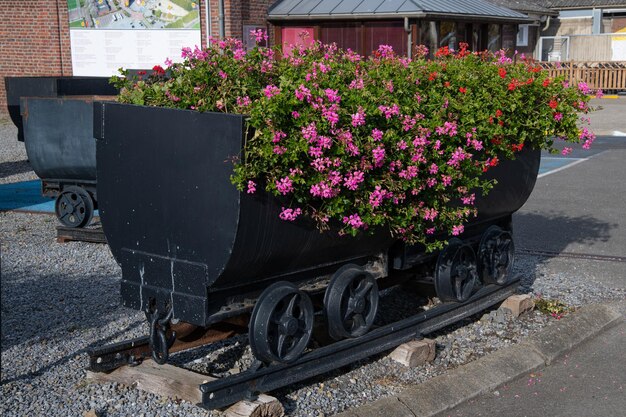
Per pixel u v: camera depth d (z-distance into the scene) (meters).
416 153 4.87
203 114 4.25
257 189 4.24
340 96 4.48
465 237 6.32
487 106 5.74
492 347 5.96
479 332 6.27
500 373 5.45
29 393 4.90
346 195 4.60
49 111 9.04
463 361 5.69
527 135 6.08
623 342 6.27
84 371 5.24
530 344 5.91
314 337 5.63
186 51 4.87
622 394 5.25
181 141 4.36
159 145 4.46
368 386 5.18
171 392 4.80
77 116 8.94
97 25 22.86
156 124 4.45
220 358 5.52
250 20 23.38
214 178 4.25
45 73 23.23
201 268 4.37
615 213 11.26
